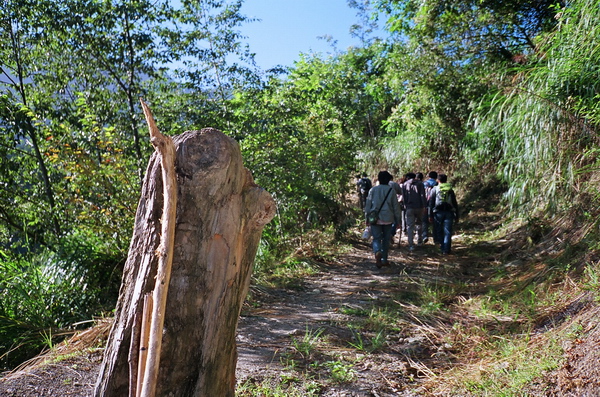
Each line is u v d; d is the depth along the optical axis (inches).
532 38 517.0
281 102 422.9
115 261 271.7
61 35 356.8
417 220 489.7
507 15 525.3
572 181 305.6
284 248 421.1
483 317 223.6
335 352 192.9
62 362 164.2
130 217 289.0
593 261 231.5
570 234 298.8
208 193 96.2
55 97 388.2
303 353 190.9
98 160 310.5
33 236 329.4
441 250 433.7
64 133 318.3
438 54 593.3
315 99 481.1
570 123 305.3
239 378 164.4
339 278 351.6
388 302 267.6
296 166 446.9
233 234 98.0
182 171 96.3
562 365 151.9
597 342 152.5
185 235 95.8
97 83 379.6
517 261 322.7
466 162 700.7
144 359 89.4
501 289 265.7
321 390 159.0
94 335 188.1
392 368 178.9
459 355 186.5
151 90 400.8
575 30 301.0
